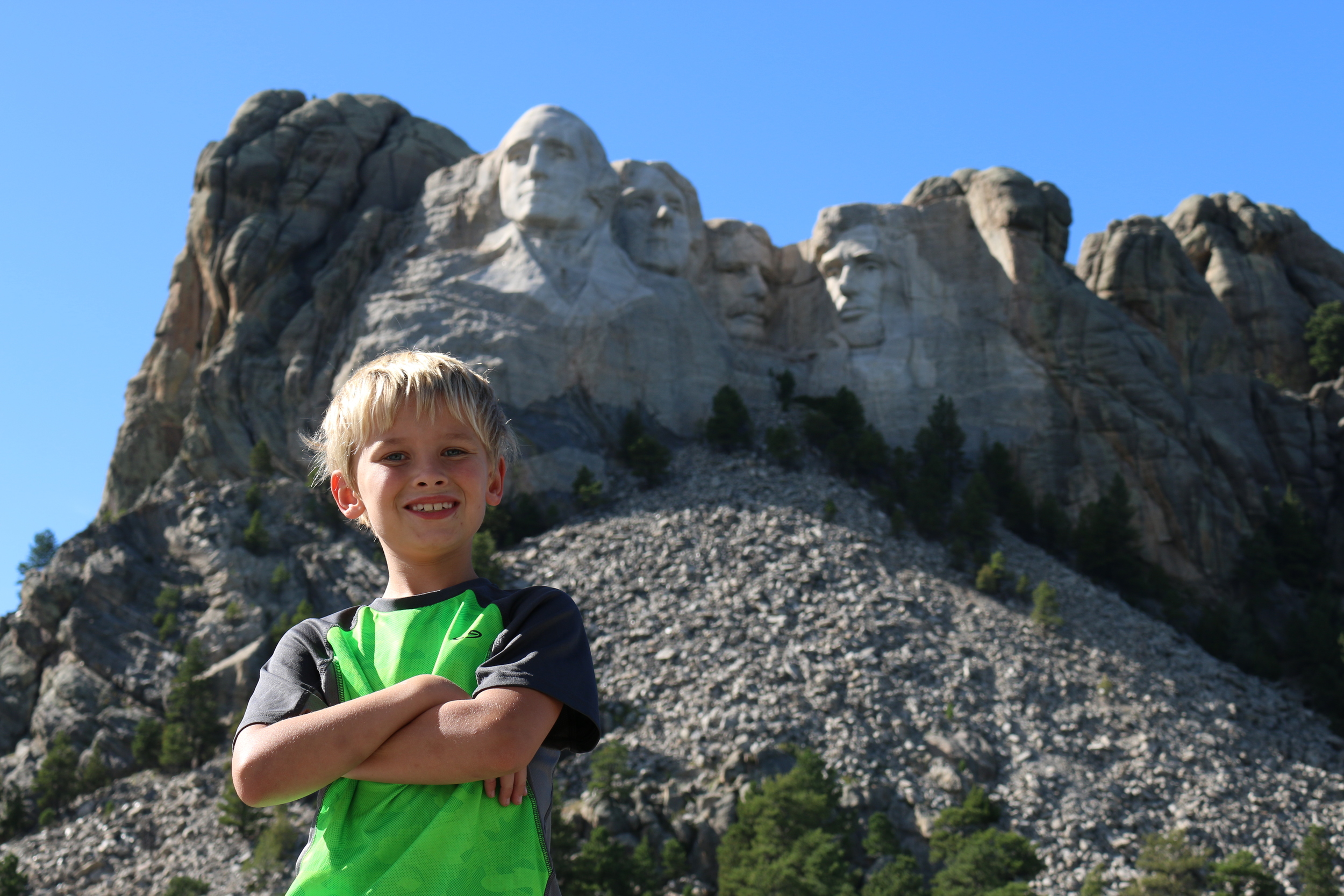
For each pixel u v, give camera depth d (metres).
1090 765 62.28
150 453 95.56
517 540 81.56
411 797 4.92
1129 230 108.94
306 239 100.19
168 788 64.31
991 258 100.50
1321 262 117.62
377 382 5.57
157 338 99.94
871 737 61.34
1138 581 84.31
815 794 52.28
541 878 4.97
